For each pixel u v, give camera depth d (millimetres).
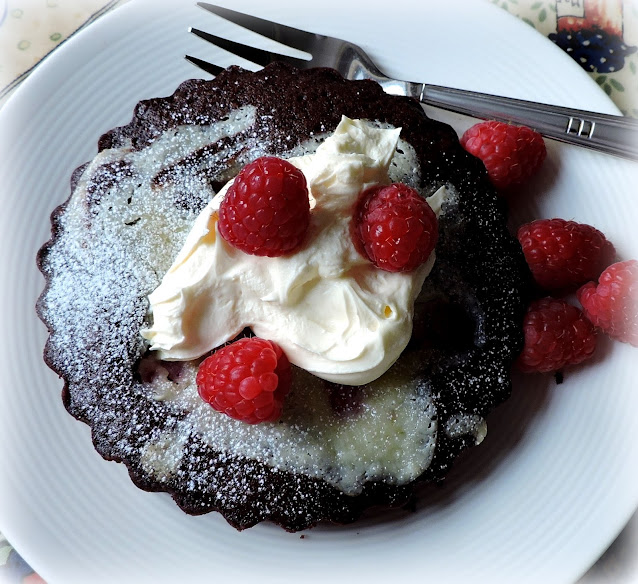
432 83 273
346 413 226
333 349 214
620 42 288
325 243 211
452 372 232
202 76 272
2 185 260
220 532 240
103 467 246
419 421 227
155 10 272
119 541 239
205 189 235
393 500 226
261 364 206
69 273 237
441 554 237
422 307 232
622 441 243
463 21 273
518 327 239
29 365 252
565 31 290
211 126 240
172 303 216
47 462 245
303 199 203
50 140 264
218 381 208
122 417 228
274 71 248
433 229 208
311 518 224
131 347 228
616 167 260
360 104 243
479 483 244
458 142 246
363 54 274
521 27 271
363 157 209
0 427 247
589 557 232
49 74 266
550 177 265
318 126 239
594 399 248
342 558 238
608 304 239
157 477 226
